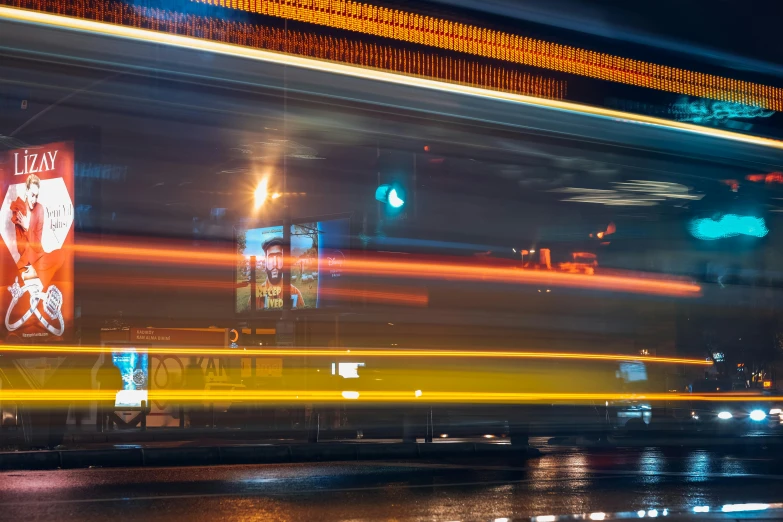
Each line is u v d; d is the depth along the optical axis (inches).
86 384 971.9
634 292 1407.5
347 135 1401.3
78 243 1184.8
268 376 1016.9
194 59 932.6
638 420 964.6
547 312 1493.6
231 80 923.4
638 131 1128.2
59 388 977.5
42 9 827.4
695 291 1337.4
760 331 1268.5
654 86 1141.1
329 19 917.8
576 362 1155.3
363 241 1379.2
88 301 1457.9
